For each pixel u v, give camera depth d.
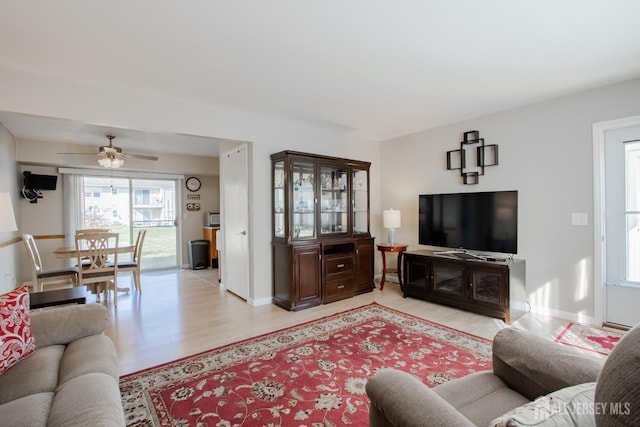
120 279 5.59
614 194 3.04
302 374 2.23
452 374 2.20
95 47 2.22
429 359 2.43
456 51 2.34
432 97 3.28
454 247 3.91
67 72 2.61
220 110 3.57
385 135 4.92
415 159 4.69
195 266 6.70
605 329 2.97
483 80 2.87
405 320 3.29
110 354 1.69
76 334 1.83
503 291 3.20
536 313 3.44
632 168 2.96
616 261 3.04
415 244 4.68
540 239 3.42
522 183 3.55
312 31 2.07
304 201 3.93
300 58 2.43
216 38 2.13
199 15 1.88
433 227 4.16
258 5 1.79
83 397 1.21
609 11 1.85
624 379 0.65
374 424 1.11
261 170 3.91
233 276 4.49
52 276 3.98
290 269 3.66
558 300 3.30
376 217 5.23
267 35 2.11
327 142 4.57
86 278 3.86
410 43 2.23
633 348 0.69
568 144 3.22
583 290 3.14
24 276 5.16
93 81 2.79
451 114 3.86
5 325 1.56
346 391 2.03
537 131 3.43
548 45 2.26
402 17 1.92
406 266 4.14
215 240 6.80
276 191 3.95
